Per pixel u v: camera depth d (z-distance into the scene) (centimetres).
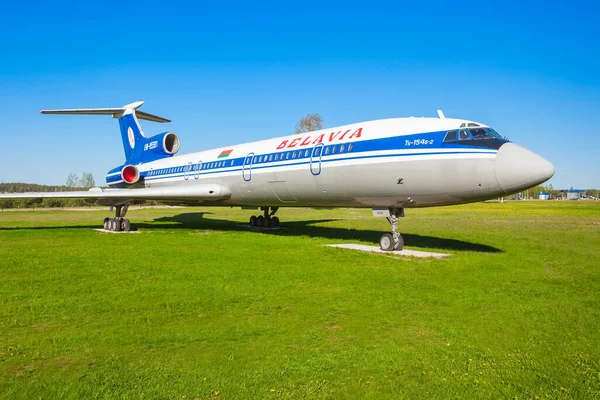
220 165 2091
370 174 1391
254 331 618
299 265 1128
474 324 654
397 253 1345
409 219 3256
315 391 444
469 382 464
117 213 2109
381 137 1393
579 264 1173
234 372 485
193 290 852
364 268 1092
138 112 2855
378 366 504
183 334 603
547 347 561
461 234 2008
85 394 434
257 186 1873
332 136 1567
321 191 1591
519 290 867
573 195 17188
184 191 2034
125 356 527
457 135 1258
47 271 1030
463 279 971
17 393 435
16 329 624
